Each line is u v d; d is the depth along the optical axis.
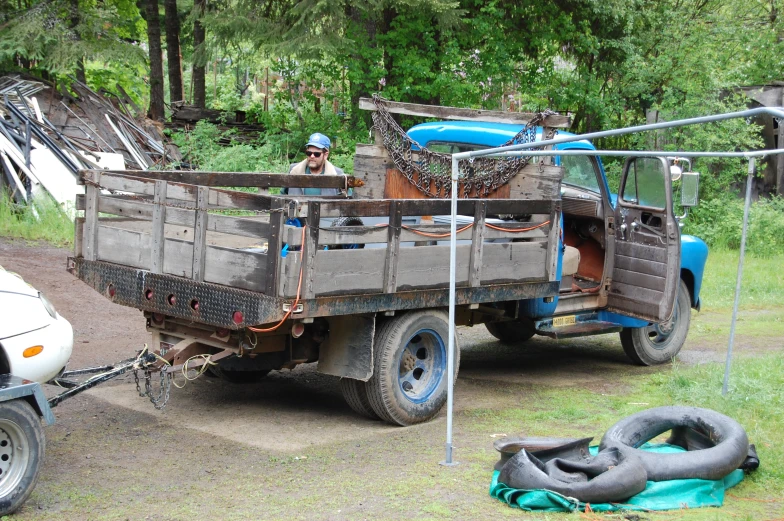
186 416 6.54
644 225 8.07
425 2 15.52
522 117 7.52
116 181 6.48
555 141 5.27
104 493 4.89
